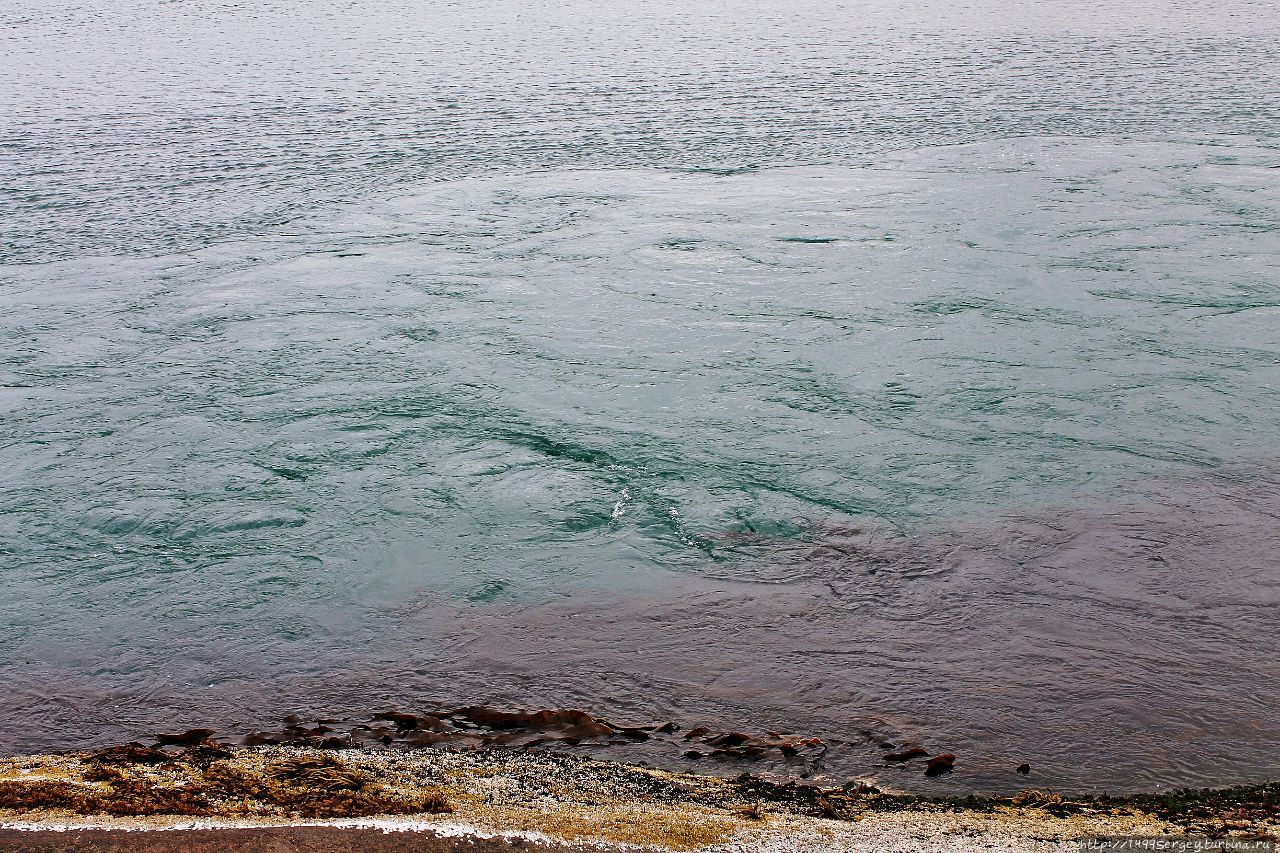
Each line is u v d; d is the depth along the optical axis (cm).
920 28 7281
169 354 2400
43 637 1502
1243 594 1541
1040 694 1346
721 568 1628
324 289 2778
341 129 4566
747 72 5781
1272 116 4428
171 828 953
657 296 2702
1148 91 5016
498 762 1195
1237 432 1978
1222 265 2803
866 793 1147
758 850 968
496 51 6575
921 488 1825
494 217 3372
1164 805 1111
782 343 2405
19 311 2644
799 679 1384
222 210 3466
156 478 1895
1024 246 2983
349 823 980
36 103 5056
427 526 1745
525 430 2044
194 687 1402
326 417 2103
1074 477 1847
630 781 1148
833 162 3925
